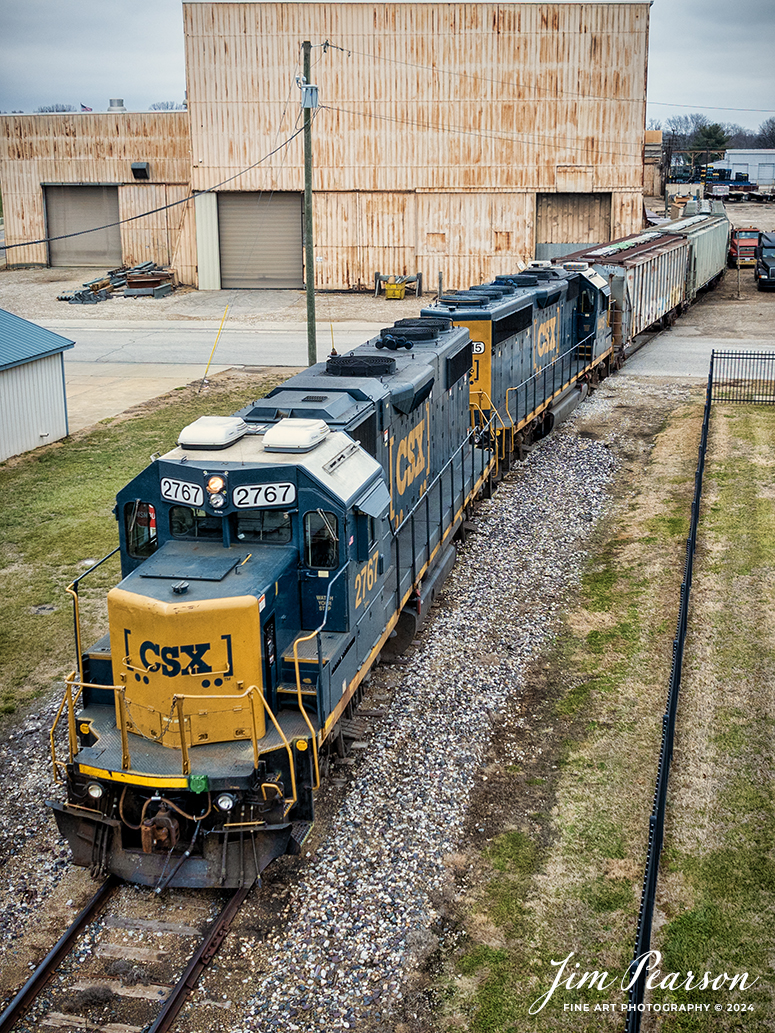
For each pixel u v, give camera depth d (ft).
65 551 65.00
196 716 32.73
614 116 169.58
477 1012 28.55
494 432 71.67
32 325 91.35
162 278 187.01
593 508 72.90
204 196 185.16
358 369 49.93
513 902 32.83
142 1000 29.07
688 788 38.42
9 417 85.35
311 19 169.37
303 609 37.22
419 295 182.50
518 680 47.85
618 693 46.19
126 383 117.70
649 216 248.73
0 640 53.01
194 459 36.37
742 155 388.57
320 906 32.71
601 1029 27.76
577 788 39.06
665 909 32.04
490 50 168.25
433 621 53.57
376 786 39.09
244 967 30.22
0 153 197.88
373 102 172.96
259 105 176.24
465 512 66.64
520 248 178.50
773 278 179.63
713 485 75.31
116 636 33.37
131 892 33.65
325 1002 28.94
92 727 34.53
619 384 112.06
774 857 34.04
